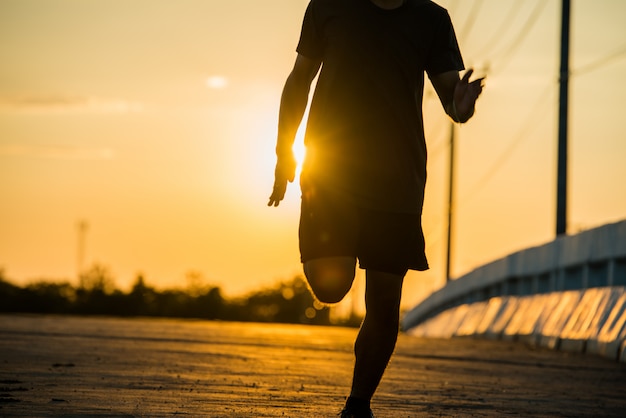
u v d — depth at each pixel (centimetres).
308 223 673
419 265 681
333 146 671
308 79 712
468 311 3516
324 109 677
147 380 988
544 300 2377
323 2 693
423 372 1263
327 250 666
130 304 9862
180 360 1266
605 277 2106
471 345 2069
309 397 898
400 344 1973
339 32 681
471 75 663
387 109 671
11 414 707
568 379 1248
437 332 4028
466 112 665
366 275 685
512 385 1130
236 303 11731
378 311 685
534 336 2269
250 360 1327
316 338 2053
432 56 693
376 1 686
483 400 948
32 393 837
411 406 870
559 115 3241
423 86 697
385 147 669
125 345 1512
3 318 2484
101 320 2505
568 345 1964
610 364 1545
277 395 902
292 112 713
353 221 665
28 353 1273
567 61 3247
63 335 1711
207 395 875
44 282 9488
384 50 675
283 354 1484
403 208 671
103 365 1140
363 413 693
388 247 669
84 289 9681
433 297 4728
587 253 2156
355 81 673
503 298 2970
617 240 1939
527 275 2773
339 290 668
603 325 1803
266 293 11881
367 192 666
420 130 685
